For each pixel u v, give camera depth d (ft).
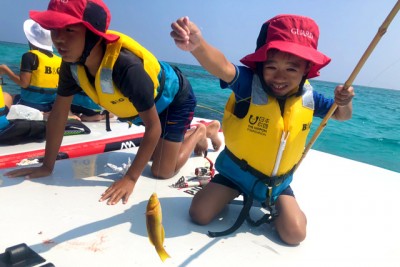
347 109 3.94
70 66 4.21
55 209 3.83
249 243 3.62
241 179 3.92
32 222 3.53
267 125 3.70
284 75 3.57
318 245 3.75
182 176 4.97
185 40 2.83
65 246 3.20
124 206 4.07
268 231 3.92
